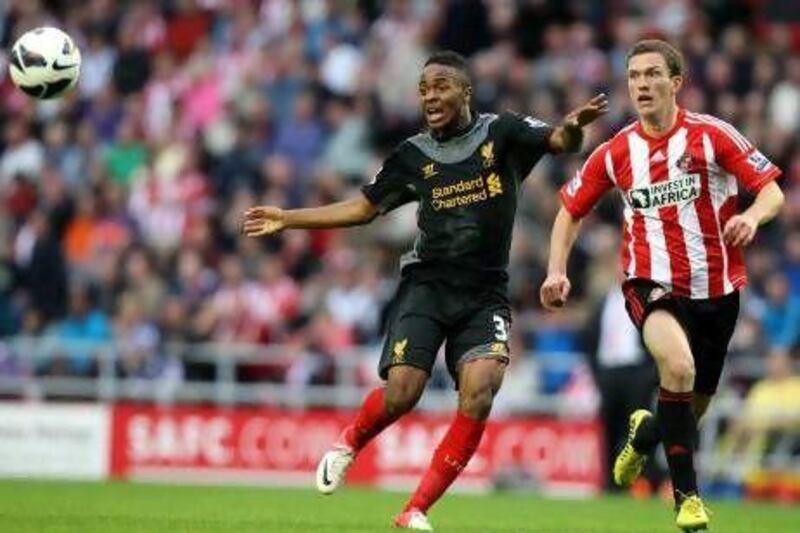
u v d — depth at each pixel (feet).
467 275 90.94
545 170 195.00
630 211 91.50
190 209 206.49
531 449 168.04
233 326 185.78
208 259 197.77
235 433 173.06
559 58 213.25
